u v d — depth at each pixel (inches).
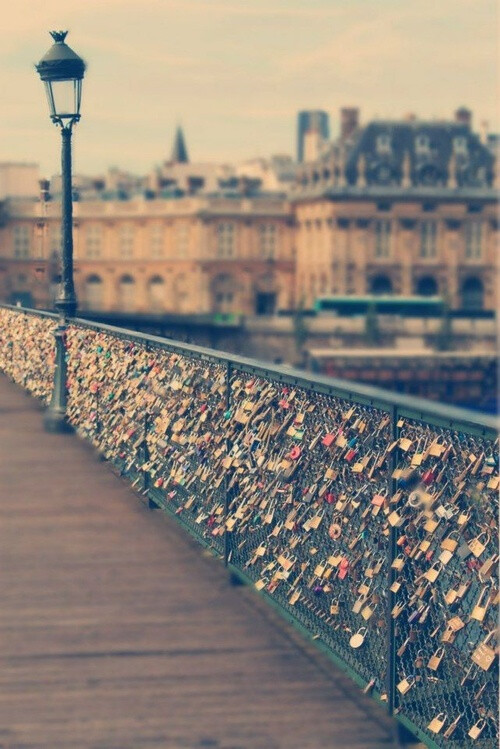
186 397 369.1
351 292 4928.6
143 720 222.4
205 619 282.8
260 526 299.3
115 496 426.9
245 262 5226.4
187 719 223.0
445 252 5017.2
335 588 255.4
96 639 265.4
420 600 219.6
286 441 281.9
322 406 262.5
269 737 215.8
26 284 5260.8
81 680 241.9
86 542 354.9
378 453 235.1
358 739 216.5
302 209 5182.1
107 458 491.8
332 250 4911.4
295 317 4404.5
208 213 5167.3
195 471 358.0
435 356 4232.3
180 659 255.1
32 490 438.0
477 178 5044.3
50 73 635.5
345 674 249.0
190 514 365.1
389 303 4635.8
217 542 335.0
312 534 267.4
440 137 5083.7
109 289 5423.2
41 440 573.0
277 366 281.6
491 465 194.2
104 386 503.5
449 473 209.9
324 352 4264.3
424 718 218.1
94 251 5423.2
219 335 4151.1
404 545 223.3
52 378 653.3
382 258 4965.6
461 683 204.7
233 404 323.6
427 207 4985.2
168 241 5290.4
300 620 273.9
